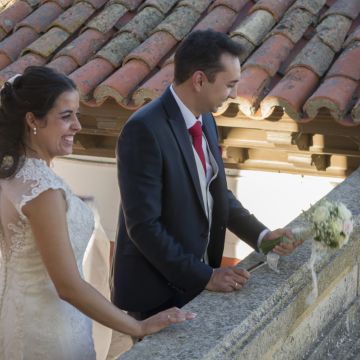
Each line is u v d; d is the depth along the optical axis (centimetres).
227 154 673
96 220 505
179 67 396
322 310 429
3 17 789
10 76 686
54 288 361
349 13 662
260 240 418
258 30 657
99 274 509
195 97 399
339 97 548
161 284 423
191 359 312
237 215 433
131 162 390
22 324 361
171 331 336
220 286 372
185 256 384
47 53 718
